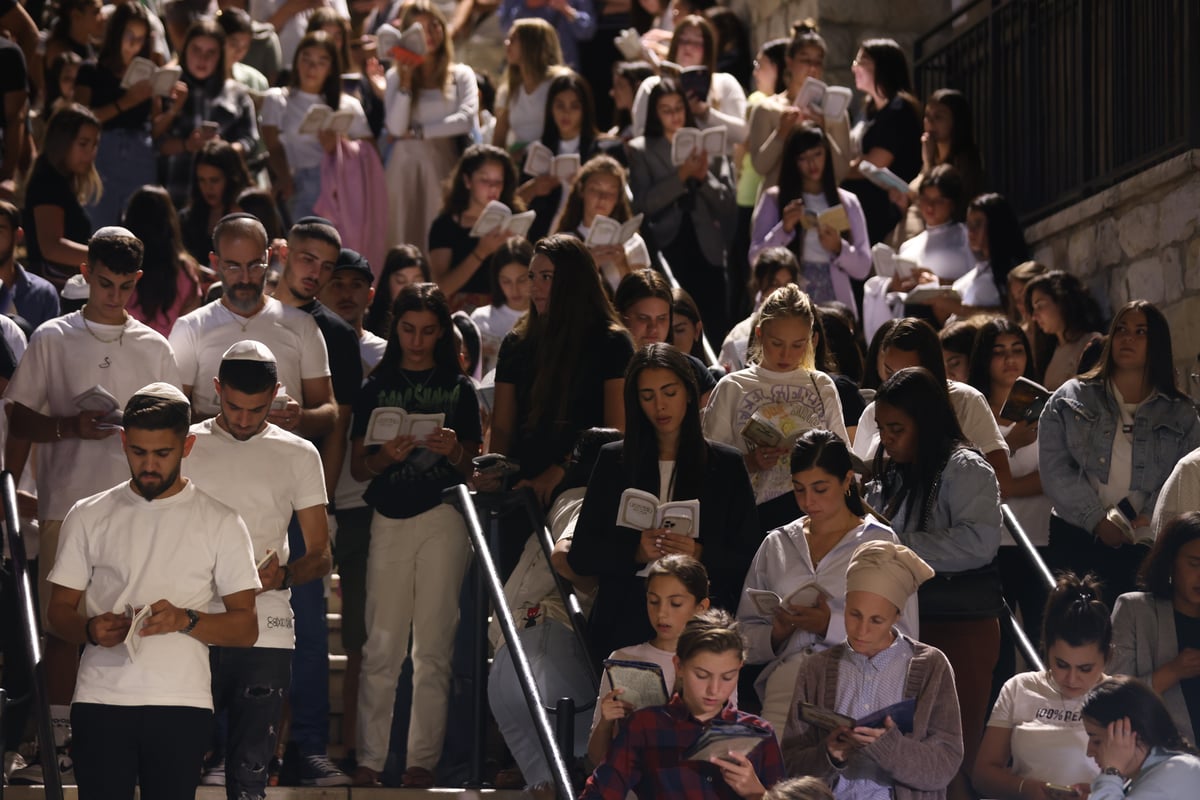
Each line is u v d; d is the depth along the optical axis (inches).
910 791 473.4
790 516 579.2
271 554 504.7
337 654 711.7
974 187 985.5
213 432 531.5
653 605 498.3
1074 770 507.8
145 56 1141.7
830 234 911.7
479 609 593.0
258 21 1261.1
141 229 757.9
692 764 453.1
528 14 1363.2
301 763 591.2
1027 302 799.1
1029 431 679.1
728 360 764.6
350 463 658.2
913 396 551.5
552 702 561.0
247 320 629.0
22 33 1109.1
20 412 589.3
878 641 482.9
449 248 933.8
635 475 539.5
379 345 742.5
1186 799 452.8
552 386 612.1
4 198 960.9
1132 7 888.9
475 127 1108.5
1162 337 639.8
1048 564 654.5
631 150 1004.6
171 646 473.4
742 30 1326.3
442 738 625.3
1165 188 824.9
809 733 481.7
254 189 872.3
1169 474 633.0
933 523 546.6
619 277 860.0
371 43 1280.8
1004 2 1032.8
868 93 1099.9
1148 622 546.3
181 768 469.7
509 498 589.0
